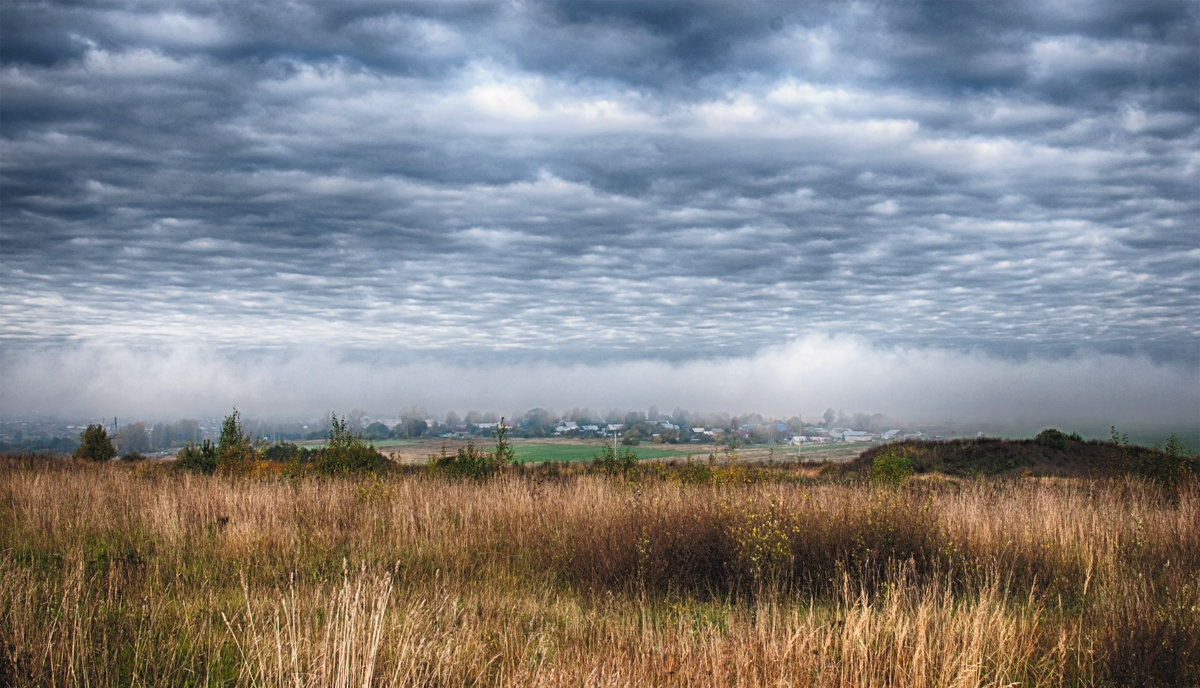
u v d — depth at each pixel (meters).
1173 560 9.41
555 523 12.33
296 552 9.84
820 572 9.17
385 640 5.78
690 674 5.59
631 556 9.51
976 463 31.05
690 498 12.13
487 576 9.66
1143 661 5.81
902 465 19.67
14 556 9.10
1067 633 6.82
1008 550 9.83
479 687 5.52
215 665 5.48
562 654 6.36
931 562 9.10
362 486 15.31
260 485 15.41
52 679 4.71
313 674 4.96
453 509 13.64
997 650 6.20
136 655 5.24
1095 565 9.61
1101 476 21.70
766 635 6.42
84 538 10.48
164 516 11.34
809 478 26.67
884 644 6.11
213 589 8.17
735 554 9.43
